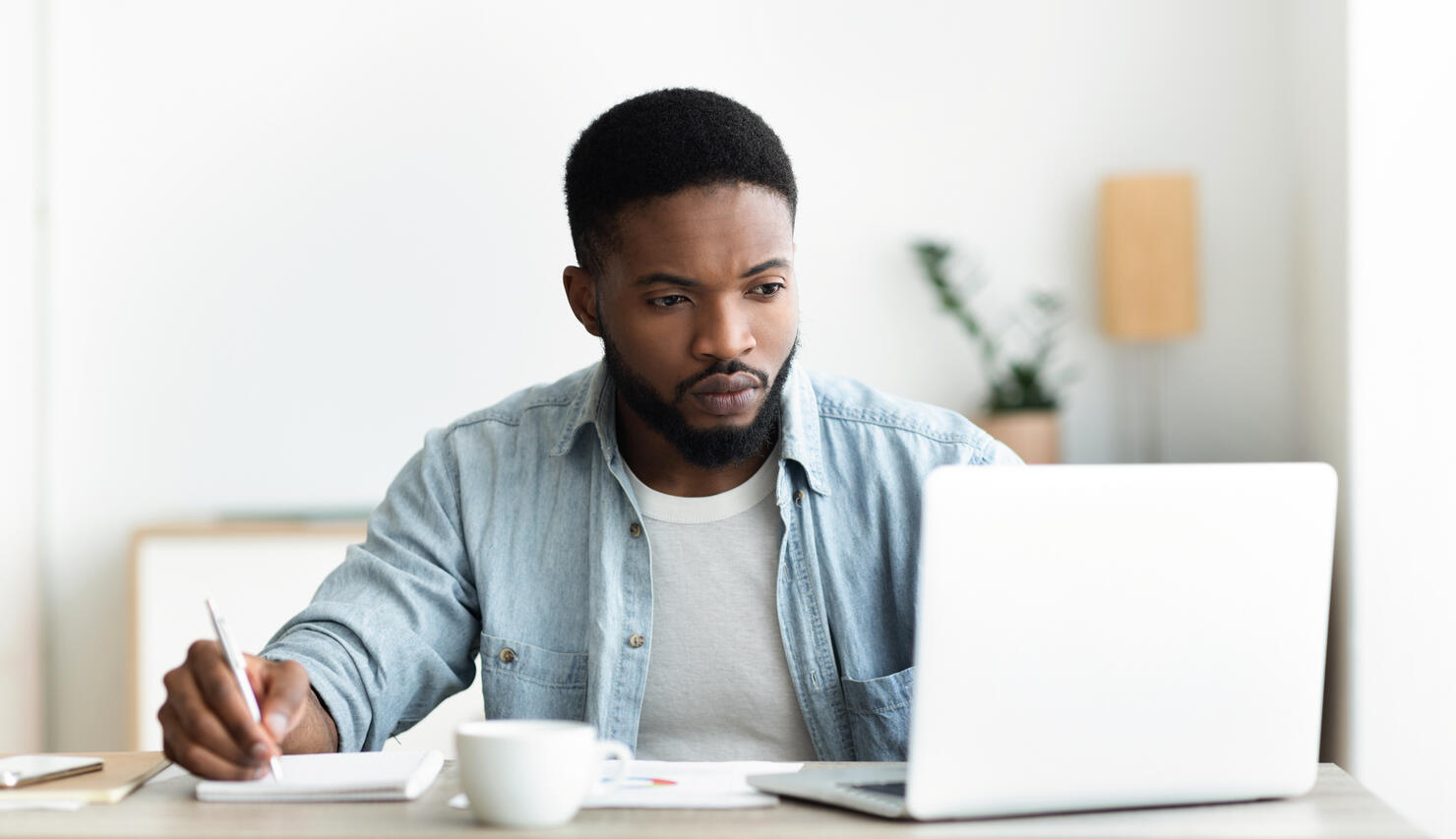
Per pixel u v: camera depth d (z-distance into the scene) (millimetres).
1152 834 816
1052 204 3141
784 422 1318
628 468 1348
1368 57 2586
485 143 3188
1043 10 3141
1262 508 881
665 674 1309
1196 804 897
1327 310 2805
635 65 3182
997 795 847
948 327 3146
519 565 1336
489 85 3189
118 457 3178
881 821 847
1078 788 861
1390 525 2523
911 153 3152
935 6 3154
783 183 1209
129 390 3180
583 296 1343
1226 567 876
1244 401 3109
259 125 3189
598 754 860
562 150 3186
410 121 3189
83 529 3172
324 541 2879
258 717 937
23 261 3084
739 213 1162
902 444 1349
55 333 3172
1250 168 3100
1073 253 3139
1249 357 3109
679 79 3176
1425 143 2455
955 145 3150
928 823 842
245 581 2873
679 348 1186
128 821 850
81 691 3162
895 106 3154
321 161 3188
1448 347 2381
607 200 1199
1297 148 3039
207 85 3189
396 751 1040
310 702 1133
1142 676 863
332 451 3186
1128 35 3127
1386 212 2555
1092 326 3143
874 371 3152
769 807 888
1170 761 876
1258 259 3102
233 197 3189
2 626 3051
